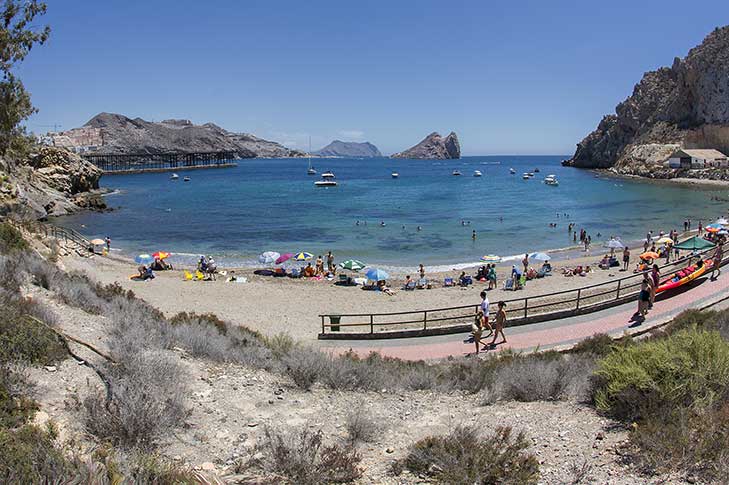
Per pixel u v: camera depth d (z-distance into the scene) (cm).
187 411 767
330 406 924
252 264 4059
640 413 720
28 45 2092
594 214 6925
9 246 1880
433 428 810
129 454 593
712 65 13912
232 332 1527
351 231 5641
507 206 7944
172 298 2783
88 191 8188
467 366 1261
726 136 13150
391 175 17600
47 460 471
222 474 586
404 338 1902
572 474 573
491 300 2712
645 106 16650
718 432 594
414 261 4197
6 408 612
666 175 12650
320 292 3045
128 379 792
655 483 533
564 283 3144
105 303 1532
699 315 1581
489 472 562
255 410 858
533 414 840
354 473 596
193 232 5562
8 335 814
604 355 1313
